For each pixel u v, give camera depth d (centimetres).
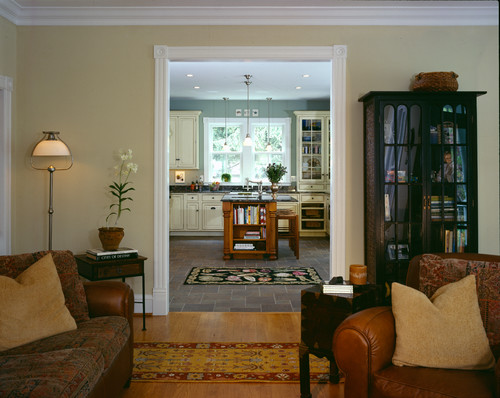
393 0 370
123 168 397
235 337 340
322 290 231
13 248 398
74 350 194
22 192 400
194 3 378
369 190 377
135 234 400
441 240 363
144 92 397
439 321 188
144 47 396
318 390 253
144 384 260
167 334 347
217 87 807
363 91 394
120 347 224
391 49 394
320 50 393
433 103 360
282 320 384
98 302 249
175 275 566
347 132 394
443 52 395
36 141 399
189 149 926
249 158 947
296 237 681
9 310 206
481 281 202
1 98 383
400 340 191
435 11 385
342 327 191
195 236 920
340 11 387
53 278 229
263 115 941
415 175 363
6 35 381
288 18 391
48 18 393
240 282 528
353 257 394
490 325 193
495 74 395
